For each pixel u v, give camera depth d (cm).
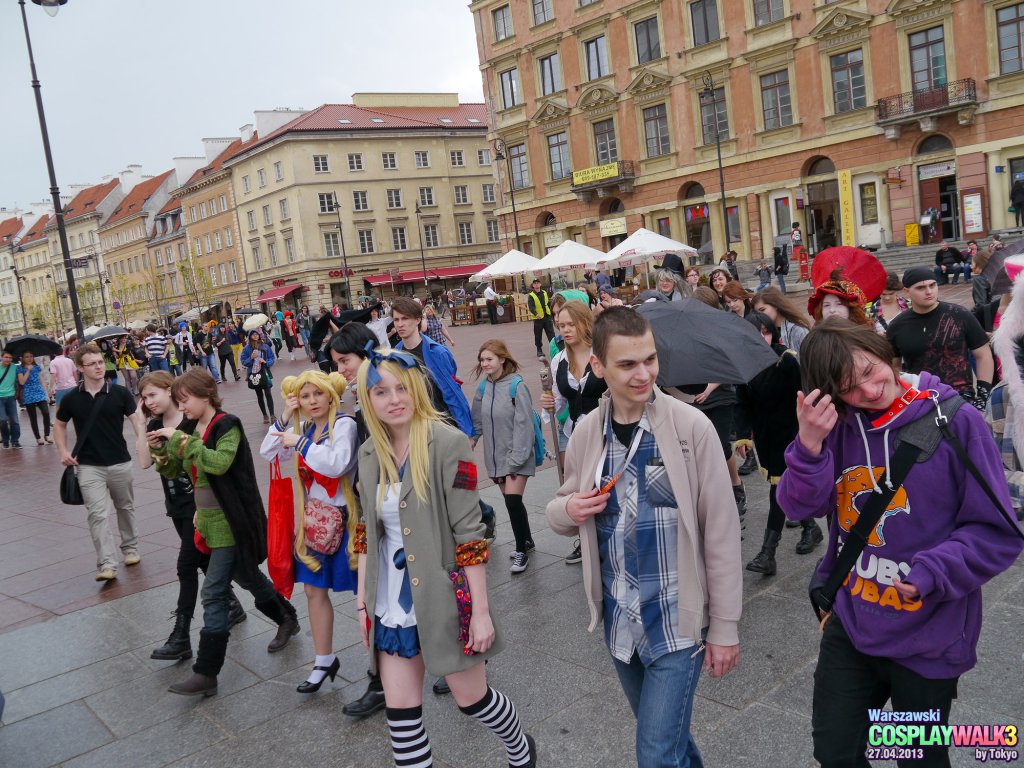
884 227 3067
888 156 3014
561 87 4003
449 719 383
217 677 455
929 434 216
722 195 3145
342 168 5916
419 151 6150
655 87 3619
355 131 5916
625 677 258
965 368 531
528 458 563
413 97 6606
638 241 1934
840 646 237
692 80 3503
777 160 3316
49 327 9488
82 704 443
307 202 5825
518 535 567
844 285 479
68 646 529
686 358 445
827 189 3219
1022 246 467
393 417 281
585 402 522
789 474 227
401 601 285
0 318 10894
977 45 2747
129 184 8988
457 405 540
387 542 289
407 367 284
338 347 448
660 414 242
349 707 395
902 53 2911
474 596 281
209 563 466
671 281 812
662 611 242
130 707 433
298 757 366
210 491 438
